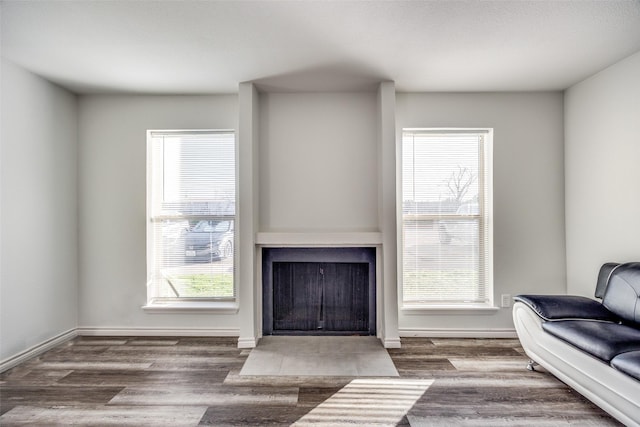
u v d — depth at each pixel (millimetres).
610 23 2396
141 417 2176
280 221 3732
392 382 2650
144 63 3004
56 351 3281
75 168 3725
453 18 2344
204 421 2133
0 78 2857
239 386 2590
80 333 3725
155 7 2197
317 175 3740
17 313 2990
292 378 2725
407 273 3785
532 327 2768
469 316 3688
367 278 3732
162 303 3824
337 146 3742
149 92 3689
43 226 3281
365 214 3727
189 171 3842
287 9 2230
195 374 2793
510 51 2814
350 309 3742
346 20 2365
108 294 3738
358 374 2789
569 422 2115
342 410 2258
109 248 3744
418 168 3809
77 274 3742
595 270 3266
